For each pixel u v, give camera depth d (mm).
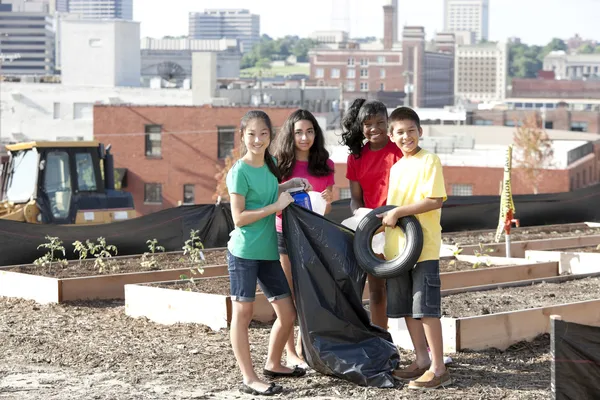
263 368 8445
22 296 13039
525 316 9430
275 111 60781
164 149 61531
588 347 6453
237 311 7652
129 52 98375
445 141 64562
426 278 7586
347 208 20031
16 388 7867
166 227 17078
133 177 61750
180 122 61156
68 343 9797
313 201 8258
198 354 9125
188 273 13789
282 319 7895
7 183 20375
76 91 78562
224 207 17781
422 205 7520
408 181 7680
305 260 7840
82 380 8148
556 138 86875
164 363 8758
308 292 7844
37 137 78438
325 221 7871
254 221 7539
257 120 7609
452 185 59156
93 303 12508
